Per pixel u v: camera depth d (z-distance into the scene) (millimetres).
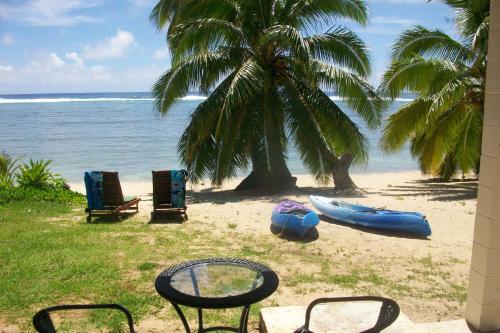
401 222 10242
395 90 17188
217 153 17484
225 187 19938
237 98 15312
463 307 6250
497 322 4414
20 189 14219
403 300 6469
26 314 5594
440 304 6352
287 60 17281
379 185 20734
